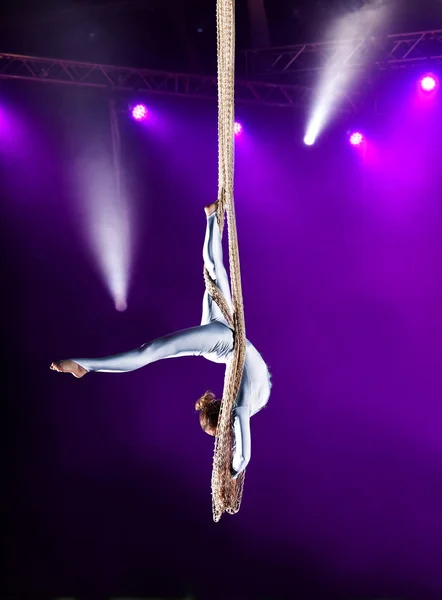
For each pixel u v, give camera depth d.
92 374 12.11
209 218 4.18
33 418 11.95
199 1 10.48
